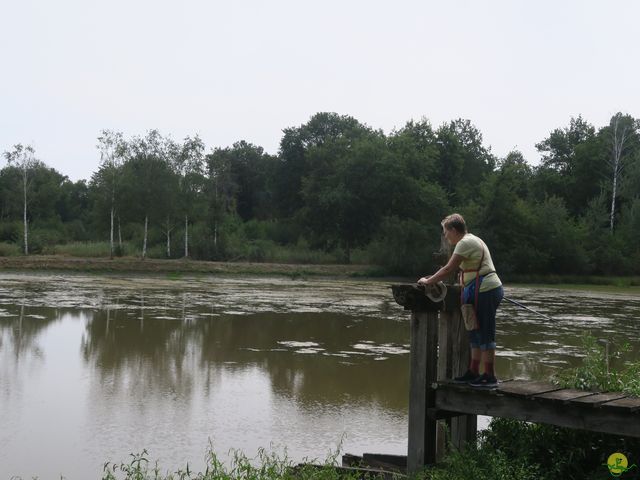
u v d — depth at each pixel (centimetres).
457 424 800
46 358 1644
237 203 9106
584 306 3544
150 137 5759
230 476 739
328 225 6575
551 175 7919
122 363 1612
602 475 676
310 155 7300
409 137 7006
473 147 9275
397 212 6462
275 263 6050
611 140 7456
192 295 3388
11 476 878
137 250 6069
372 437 1087
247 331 2175
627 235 6556
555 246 6078
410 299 736
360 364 1684
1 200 7094
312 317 2605
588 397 668
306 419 1179
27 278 4175
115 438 1044
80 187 10056
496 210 6056
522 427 784
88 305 2744
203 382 1439
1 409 1189
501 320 2778
